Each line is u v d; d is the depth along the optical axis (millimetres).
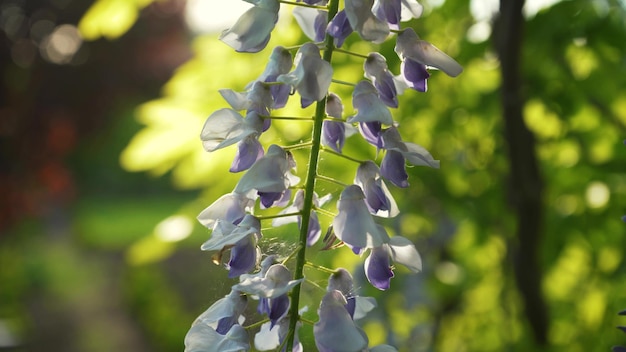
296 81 493
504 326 1044
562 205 918
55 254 5422
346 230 506
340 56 778
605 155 882
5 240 3465
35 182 3354
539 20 790
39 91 4078
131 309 3633
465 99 921
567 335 994
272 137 754
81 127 4551
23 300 3732
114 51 4684
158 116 817
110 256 5672
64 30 4199
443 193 960
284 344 514
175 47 4883
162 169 846
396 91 519
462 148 962
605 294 962
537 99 837
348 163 793
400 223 1083
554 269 975
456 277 1167
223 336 513
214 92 832
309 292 604
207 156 814
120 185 8070
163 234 822
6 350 2799
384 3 506
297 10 561
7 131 3357
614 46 791
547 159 907
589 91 838
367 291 1095
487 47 835
